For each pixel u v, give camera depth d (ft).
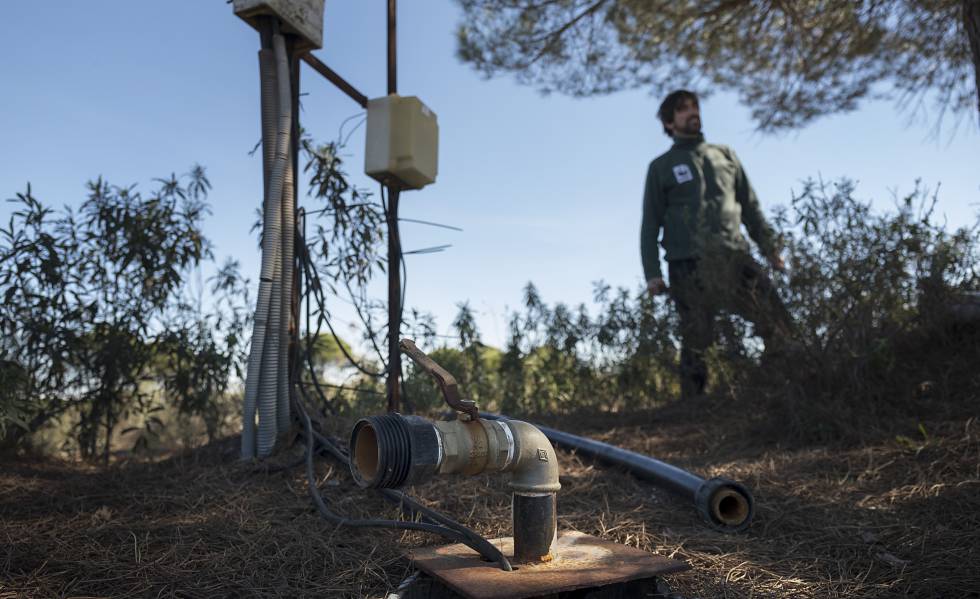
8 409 8.81
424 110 11.05
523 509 5.94
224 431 14.19
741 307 13.38
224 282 13.55
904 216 11.68
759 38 23.98
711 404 14.44
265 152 9.87
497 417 10.94
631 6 22.95
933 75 22.93
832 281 11.82
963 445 9.64
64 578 6.06
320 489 8.39
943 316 12.13
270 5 9.34
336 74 10.52
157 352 12.44
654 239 16.29
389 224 11.43
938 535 7.46
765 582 6.59
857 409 11.41
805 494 9.02
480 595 5.02
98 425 12.26
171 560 6.49
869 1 21.08
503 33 24.13
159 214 12.37
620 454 10.12
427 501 8.25
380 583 6.14
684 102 16.33
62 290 11.16
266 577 6.21
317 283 10.89
